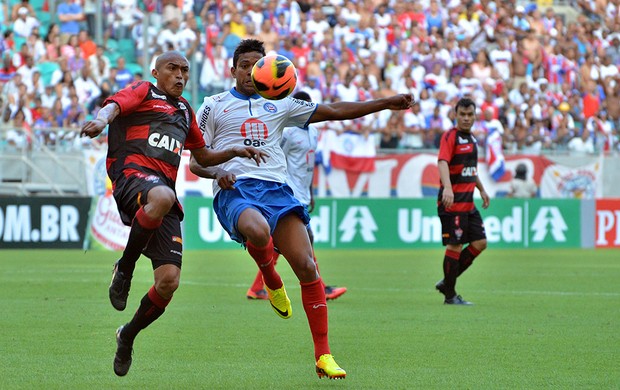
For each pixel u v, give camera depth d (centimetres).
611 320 2970
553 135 7975
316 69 7719
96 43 7831
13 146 6531
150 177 1848
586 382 1878
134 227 1778
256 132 2169
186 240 6762
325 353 1866
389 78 8112
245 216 2019
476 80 8231
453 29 8769
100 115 1792
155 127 1909
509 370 2025
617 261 6044
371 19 8375
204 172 2059
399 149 7100
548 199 7500
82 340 2431
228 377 1928
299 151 3378
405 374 1969
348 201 7012
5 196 6412
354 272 4997
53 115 6919
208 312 3103
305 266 1927
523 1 9681
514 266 5584
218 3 7962
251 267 5266
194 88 7581
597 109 8762
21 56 7138
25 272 4762
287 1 8275
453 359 2175
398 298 3672
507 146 7538
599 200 7656
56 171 6600
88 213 6581
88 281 4244
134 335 1850
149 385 1831
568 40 9169
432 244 7288
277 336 2544
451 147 3419
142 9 7956
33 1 7969
